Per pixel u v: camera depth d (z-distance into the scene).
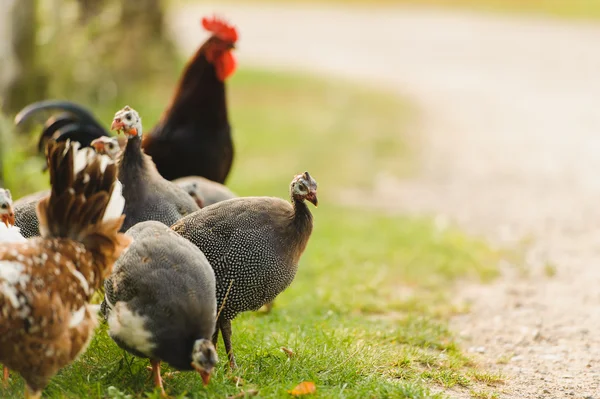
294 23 45.44
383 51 36.88
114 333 6.25
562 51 34.97
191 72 10.17
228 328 7.26
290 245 7.22
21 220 8.05
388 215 15.78
